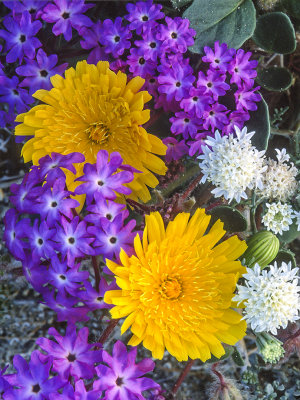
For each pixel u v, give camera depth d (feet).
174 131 0.46
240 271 0.42
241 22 0.47
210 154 0.42
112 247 0.41
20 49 0.46
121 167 0.42
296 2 0.49
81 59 0.50
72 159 0.41
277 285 0.40
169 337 0.41
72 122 0.44
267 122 0.46
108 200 0.42
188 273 0.41
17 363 0.40
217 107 0.45
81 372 0.41
